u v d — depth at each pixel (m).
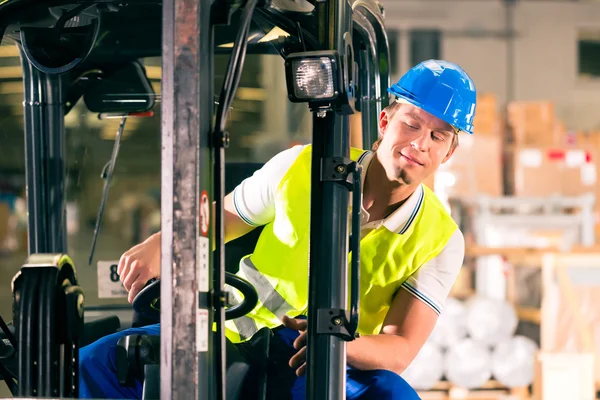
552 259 5.57
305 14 1.98
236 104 3.20
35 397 1.94
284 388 2.44
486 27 14.98
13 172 3.20
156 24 2.68
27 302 1.96
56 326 1.99
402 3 14.99
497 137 7.88
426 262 2.50
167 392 1.66
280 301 2.52
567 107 15.01
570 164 8.27
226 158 3.23
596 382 5.59
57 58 2.42
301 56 1.92
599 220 8.32
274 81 3.20
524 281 5.96
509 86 14.98
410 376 5.62
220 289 1.78
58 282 2.01
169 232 1.67
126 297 3.21
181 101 1.68
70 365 2.02
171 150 1.68
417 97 2.40
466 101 2.45
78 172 3.18
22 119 3.12
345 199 2.02
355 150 2.55
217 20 1.79
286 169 2.49
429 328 2.46
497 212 7.58
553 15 14.98
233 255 2.80
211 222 1.78
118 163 3.34
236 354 2.32
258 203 2.53
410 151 2.38
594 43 15.09
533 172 8.23
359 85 2.82
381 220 2.45
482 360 5.58
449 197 7.35
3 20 2.27
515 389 5.62
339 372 1.99
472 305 5.66
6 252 8.35
